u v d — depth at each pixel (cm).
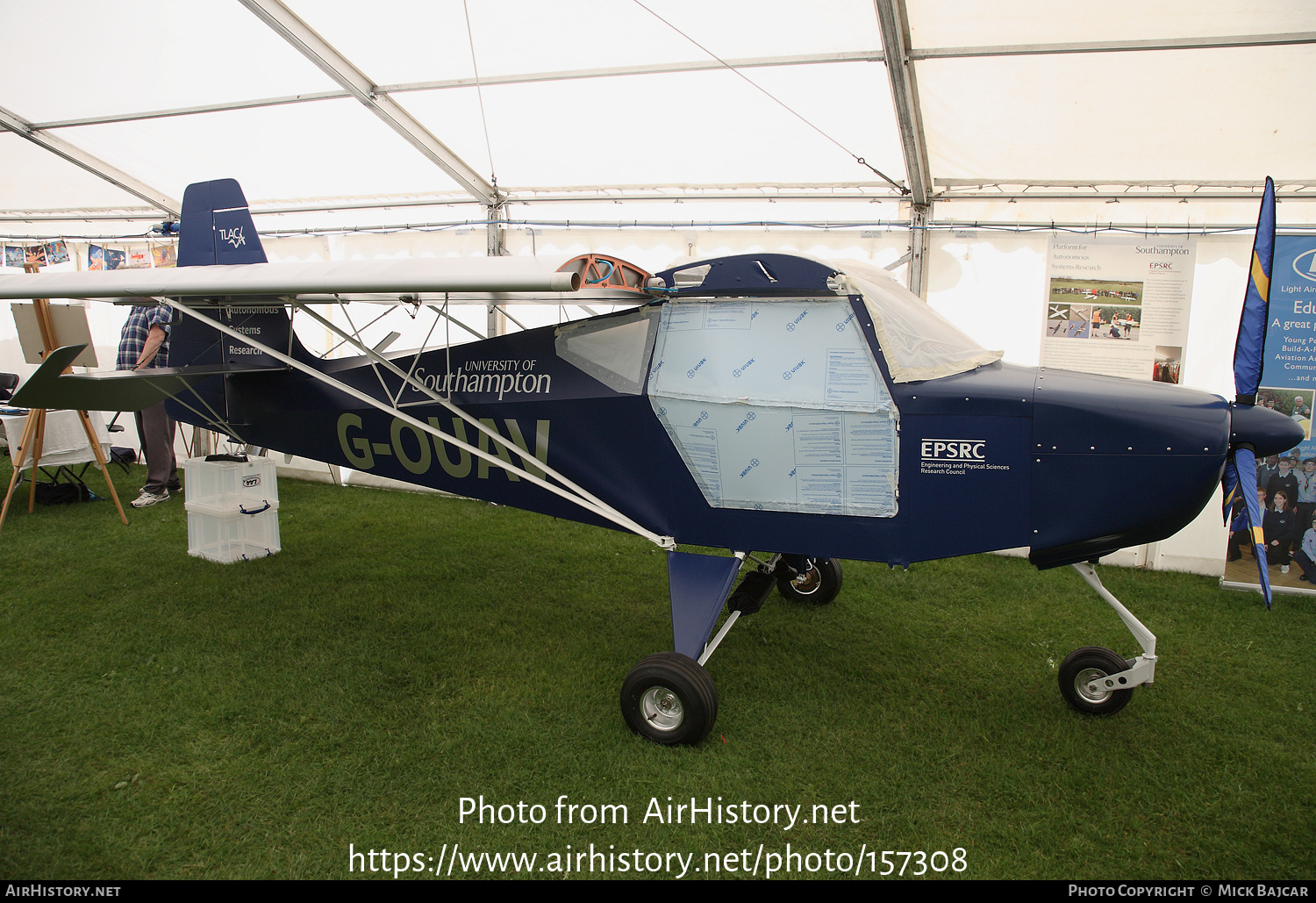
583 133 496
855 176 506
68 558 449
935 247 509
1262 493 451
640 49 414
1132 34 354
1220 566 481
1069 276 469
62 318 497
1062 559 270
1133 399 246
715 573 293
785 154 489
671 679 262
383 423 367
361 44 429
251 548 460
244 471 456
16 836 212
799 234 537
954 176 484
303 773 244
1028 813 238
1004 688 322
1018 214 499
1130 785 254
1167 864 217
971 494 257
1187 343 473
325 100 488
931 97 412
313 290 262
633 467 305
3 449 726
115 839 212
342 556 473
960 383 257
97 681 302
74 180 620
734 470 284
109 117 519
